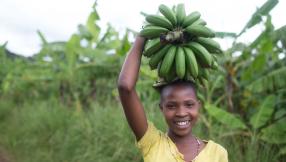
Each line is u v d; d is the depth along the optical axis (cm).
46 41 722
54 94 832
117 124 408
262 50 404
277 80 352
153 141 146
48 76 724
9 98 1036
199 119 386
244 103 408
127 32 507
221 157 140
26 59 1096
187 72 131
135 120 139
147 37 131
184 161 137
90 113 502
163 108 145
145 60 497
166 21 127
